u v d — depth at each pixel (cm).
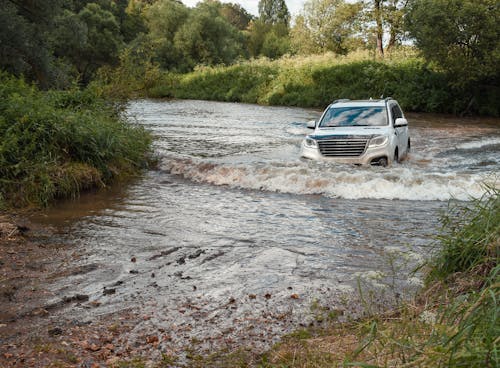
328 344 357
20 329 397
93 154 984
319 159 1055
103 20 5412
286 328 392
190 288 477
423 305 411
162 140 1552
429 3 2597
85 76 5381
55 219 732
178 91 4631
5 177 841
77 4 5838
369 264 532
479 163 1156
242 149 1370
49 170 881
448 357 255
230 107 3312
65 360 347
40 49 1933
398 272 506
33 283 491
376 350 326
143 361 346
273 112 2859
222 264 542
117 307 438
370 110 1166
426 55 2733
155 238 636
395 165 1081
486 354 241
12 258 561
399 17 4319
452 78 2848
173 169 1112
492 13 2502
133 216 745
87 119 1086
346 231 655
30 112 972
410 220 700
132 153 1135
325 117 1177
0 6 1781
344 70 3722
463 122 2319
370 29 4647
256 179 957
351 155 1030
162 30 6869
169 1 7031
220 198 861
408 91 3083
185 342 373
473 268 439
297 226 684
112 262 550
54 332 389
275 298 451
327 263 539
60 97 1250
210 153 1293
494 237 440
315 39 5881
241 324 401
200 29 6594
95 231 668
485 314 274
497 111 2728
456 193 834
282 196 871
